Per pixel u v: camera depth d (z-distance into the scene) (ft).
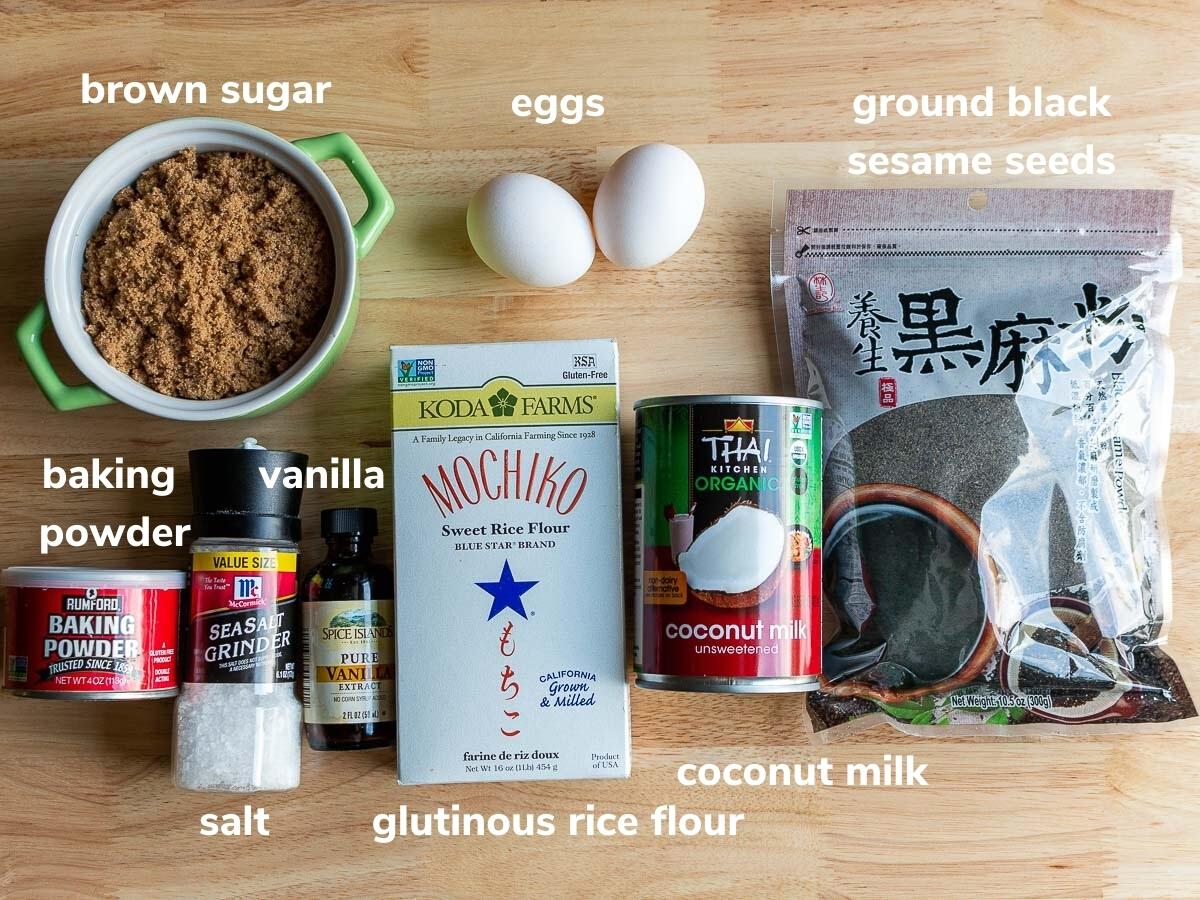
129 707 1.48
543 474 1.36
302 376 1.34
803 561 1.31
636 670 1.35
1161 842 1.45
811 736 1.46
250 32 1.53
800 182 1.52
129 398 1.34
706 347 1.51
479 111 1.52
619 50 1.53
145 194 1.38
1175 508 1.48
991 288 1.45
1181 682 1.41
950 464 1.41
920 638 1.40
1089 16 1.53
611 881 1.46
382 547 1.49
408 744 1.34
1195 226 1.51
